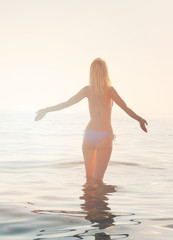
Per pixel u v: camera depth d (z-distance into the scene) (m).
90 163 4.41
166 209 3.42
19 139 13.87
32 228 2.72
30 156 8.16
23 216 3.08
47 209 3.35
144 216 3.14
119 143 12.30
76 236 2.51
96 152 4.39
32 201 3.72
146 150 9.96
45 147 10.52
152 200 3.85
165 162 7.38
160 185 4.79
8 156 8.16
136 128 25.08
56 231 2.64
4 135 16.12
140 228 2.74
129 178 5.33
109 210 3.35
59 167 6.45
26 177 5.36
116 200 3.80
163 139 14.48
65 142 12.51
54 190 4.32
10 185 4.68
